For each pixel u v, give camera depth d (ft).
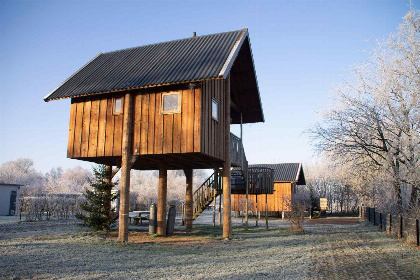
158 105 41.68
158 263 29.43
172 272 26.04
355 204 150.71
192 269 27.25
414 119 61.11
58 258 30.19
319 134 68.39
